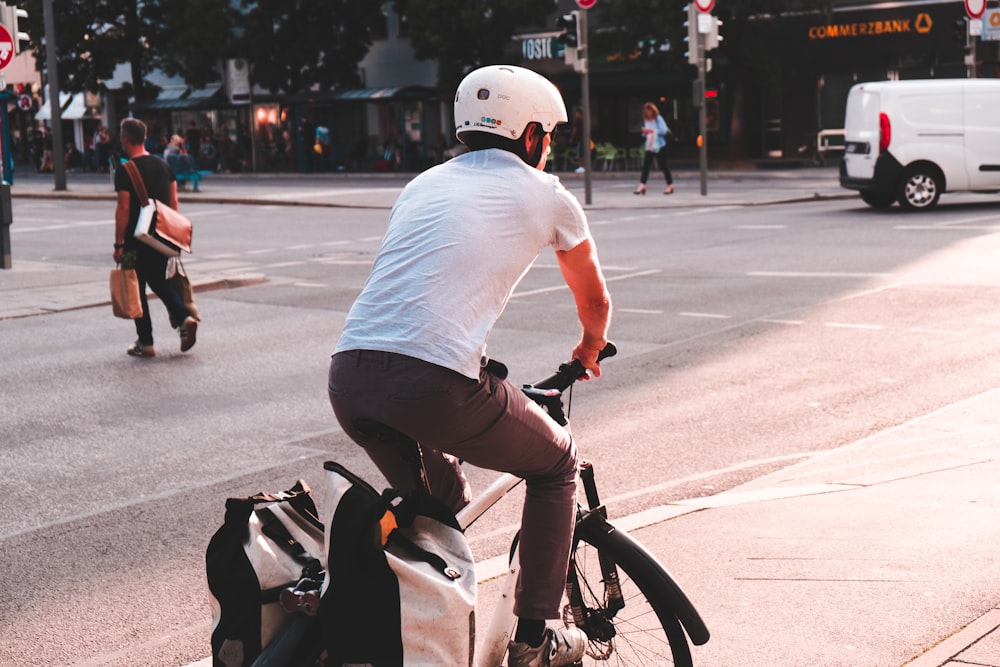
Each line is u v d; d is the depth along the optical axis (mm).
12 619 4934
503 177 3238
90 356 10867
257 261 18328
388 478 3299
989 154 22078
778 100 41781
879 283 13516
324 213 27375
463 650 2961
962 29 32094
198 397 9125
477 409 3084
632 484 6660
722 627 4262
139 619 4906
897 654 3973
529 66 45312
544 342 10977
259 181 42562
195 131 49906
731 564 4930
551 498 3330
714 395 8766
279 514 3166
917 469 6523
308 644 2971
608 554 3502
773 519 5562
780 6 39094
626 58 40531
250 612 3027
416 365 3023
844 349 10211
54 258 19875
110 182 43469
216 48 49875
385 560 2881
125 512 6375
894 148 22047
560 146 42531
